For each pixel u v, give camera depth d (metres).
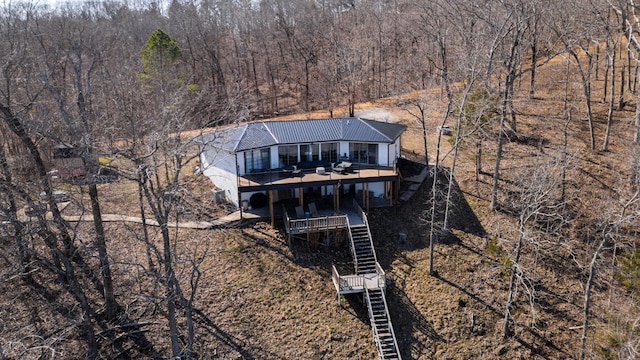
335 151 32.78
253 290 25.94
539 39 43.91
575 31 40.53
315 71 60.09
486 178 34.16
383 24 63.81
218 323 24.33
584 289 26.45
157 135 21.52
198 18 71.69
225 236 28.81
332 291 26.31
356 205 31.14
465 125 32.25
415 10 53.09
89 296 25.19
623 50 51.38
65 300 24.78
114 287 25.70
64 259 20.62
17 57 25.80
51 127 22.06
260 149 31.23
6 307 23.70
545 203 29.95
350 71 46.66
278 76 69.69
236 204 31.28
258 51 69.94
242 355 23.14
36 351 22.11
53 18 39.69
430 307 25.78
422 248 29.25
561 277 27.17
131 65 41.97
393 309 25.61
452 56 45.19
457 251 28.83
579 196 30.91
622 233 27.91
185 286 25.84
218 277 26.41
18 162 25.67
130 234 28.61
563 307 25.77
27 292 24.81
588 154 34.69
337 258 28.42
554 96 44.81
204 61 66.12
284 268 27.27
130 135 26.08
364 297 25.70
